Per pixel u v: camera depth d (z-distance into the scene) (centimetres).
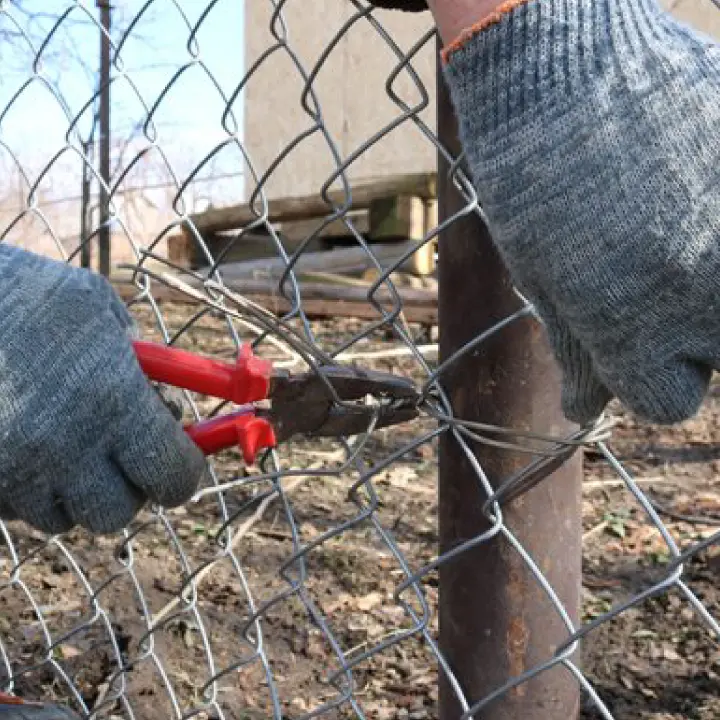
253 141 792
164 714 220
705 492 349
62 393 108
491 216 85
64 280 113
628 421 433
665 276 77
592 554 297
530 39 81
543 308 86
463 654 139
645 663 235
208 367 123
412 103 602
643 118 77
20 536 307
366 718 215
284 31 146
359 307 671
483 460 133
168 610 239
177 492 113
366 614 259
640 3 81
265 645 246
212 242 835
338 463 378
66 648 245
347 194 137
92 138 281
